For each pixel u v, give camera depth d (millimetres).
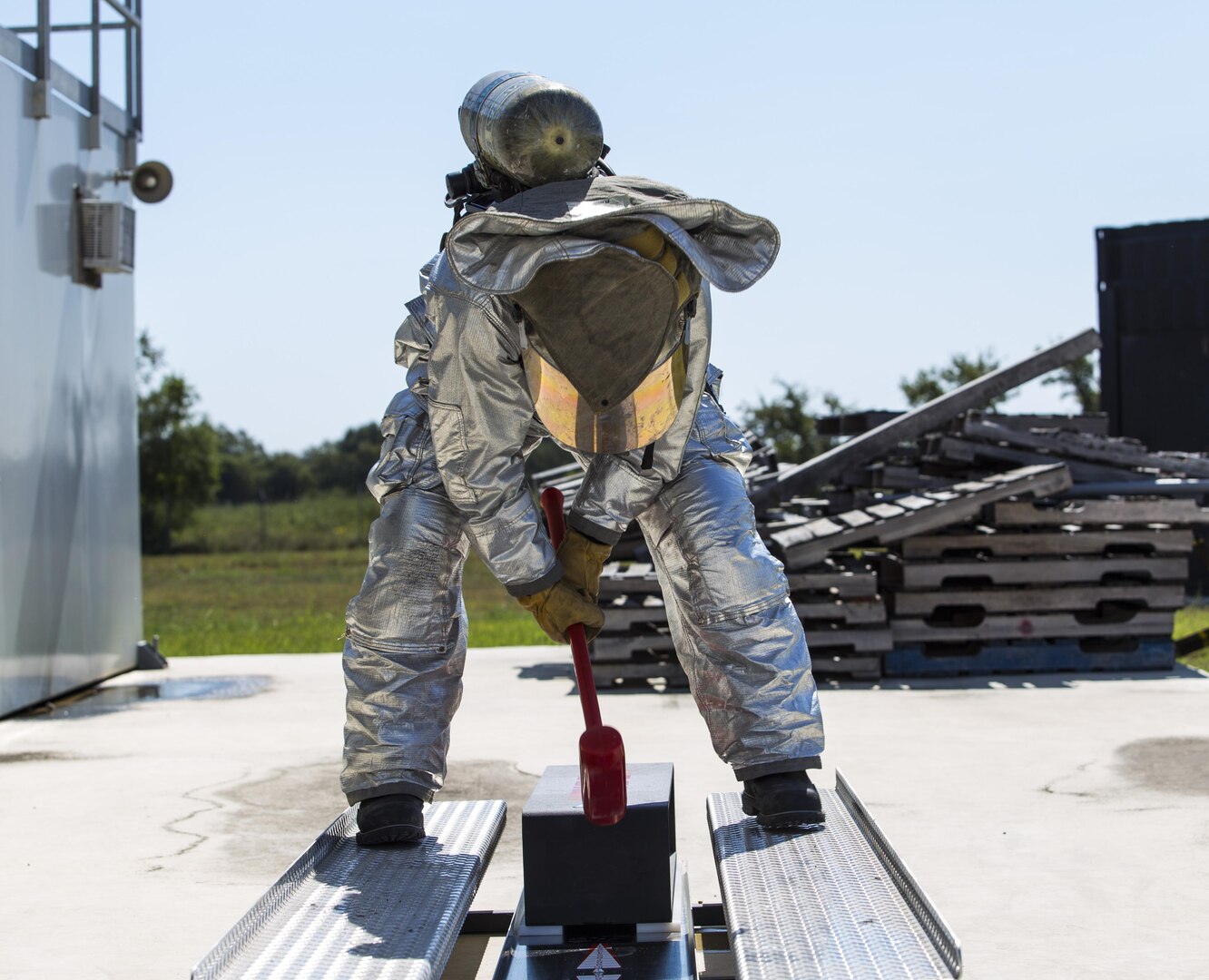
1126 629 8438
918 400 28406
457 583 3547
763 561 3424
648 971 2830
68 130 8727
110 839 4891
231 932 2518
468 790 5516
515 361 3074
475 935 3676
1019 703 7336
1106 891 4070
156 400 40906
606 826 2955
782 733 3346
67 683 8500
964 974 3424
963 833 4715
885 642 8148
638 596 8359
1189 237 15578
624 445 3029
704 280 3129
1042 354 9164
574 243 2762
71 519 8656
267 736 6961
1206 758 5863
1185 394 15656
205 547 40781
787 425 30750
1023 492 8336
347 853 3252
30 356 8078
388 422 3584
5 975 3529
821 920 2611
